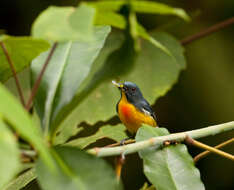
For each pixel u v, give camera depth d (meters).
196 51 12.20
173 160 4.52
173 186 4.31
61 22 2.36
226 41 12.21
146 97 10.07
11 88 9.55
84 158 3.12
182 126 12.20
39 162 2.97
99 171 3.06
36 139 2.21
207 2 12.40
